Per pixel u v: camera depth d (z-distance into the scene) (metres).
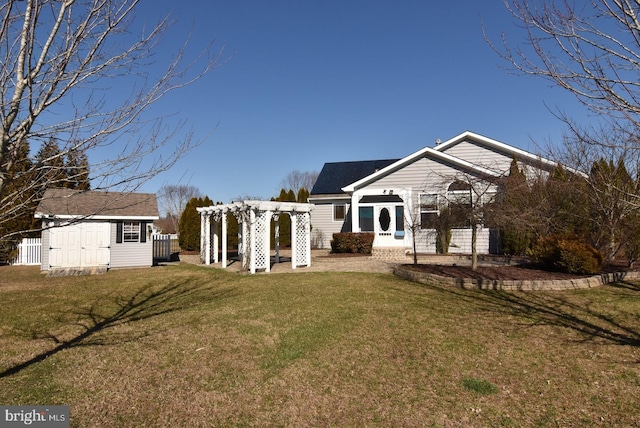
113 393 4.33
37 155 3.50
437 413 3.78
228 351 5.55
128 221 18.02
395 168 19.52
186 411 3.92
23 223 18.12
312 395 4.21
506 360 5.02
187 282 12.35
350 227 23.53
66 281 13.10
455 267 12.39
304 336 6.09
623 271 10.83
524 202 12.84
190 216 23.44
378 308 7.82
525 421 3.61
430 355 5.23
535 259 11.45
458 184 12.41
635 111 3.53
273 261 18.39
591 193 11.88
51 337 6.48
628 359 4.92
